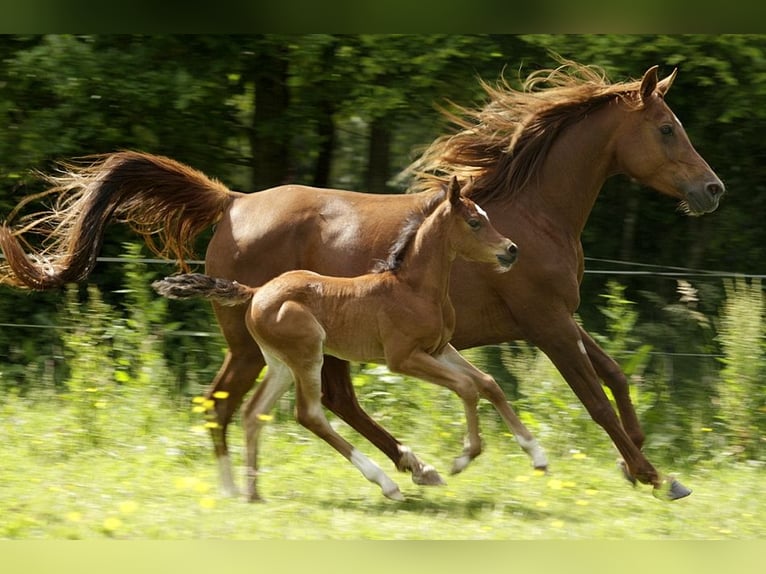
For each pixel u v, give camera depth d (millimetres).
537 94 10758
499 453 11766
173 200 10555
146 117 16469
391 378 12727
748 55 16016
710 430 12352
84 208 10531
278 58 16391
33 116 16109
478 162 10758
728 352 12656
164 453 11188
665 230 17875
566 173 10570
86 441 11578
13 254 10500
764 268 17750
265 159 17469
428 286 9648
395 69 15922
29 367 14938
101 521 8602
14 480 9930
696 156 10500
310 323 9547
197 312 15867
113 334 13477
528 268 10312
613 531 8938
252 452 9719
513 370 13062
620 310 13594
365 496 9953
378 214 10266
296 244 10273
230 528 8523
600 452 11914
